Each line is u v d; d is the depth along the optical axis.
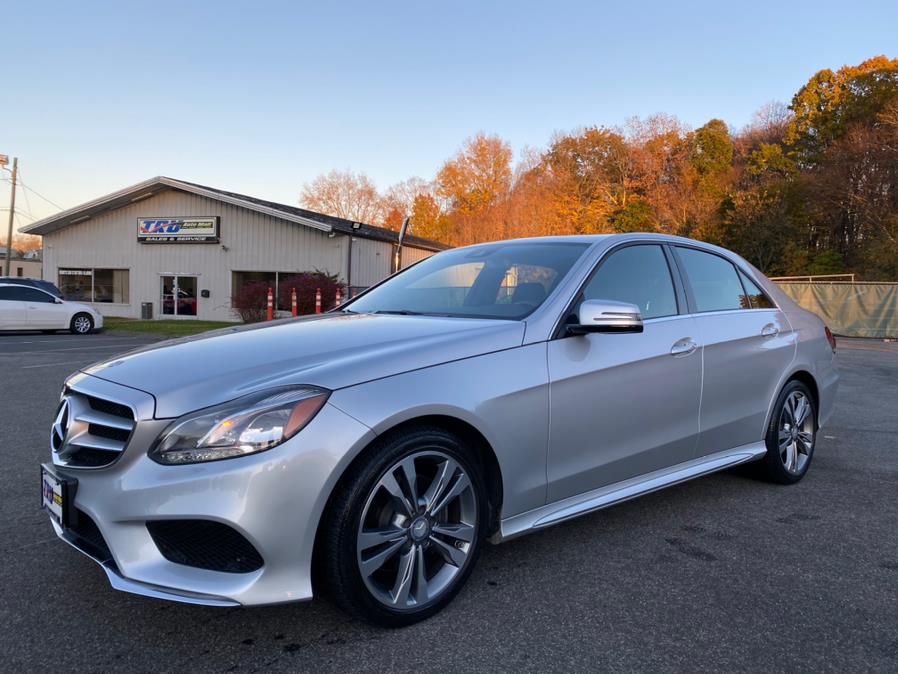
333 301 20.81
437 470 2.40
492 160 55.34
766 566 2.88
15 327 16.89
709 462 3.53
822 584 2.71
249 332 2.86
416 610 2.32
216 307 25.53
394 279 3.94
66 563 2.83
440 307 3.26
